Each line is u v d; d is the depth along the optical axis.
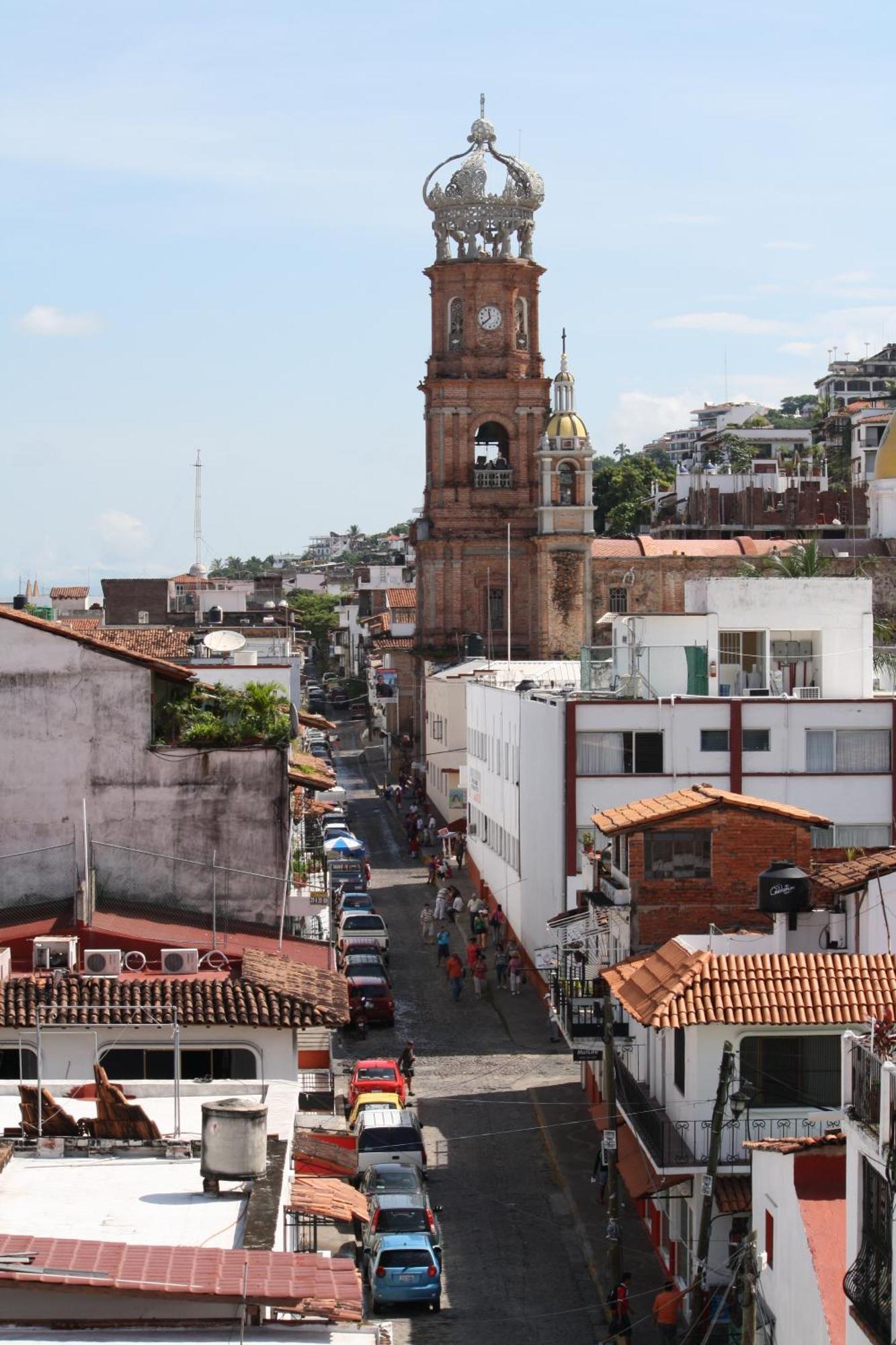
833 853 45.97
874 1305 19.28
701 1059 33.22
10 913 37.28
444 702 102.19
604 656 89.81
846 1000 32.97
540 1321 34.12
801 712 59.81
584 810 58.78
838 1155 25.91
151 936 35.53
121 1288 16.83
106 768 38.09
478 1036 57.09
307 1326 16.98
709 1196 29.78
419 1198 37.66
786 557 123.62
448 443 121.75
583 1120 47.44
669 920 41.28
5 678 37.84
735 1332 29.27
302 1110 38.56
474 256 122.00
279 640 92.56
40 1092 23.98
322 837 61.41
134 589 130.00
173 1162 22.53
